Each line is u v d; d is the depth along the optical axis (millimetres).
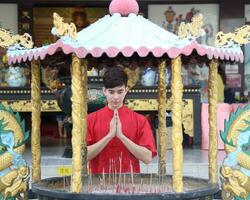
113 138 4594
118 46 3785
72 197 3750
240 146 4395
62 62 4602
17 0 12242
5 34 4387
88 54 3828
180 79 3848
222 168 4410
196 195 3854
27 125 9688
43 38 12898
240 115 4406
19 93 9344
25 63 4613
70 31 3775
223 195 4422
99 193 3854
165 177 4738
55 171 7539
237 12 12312
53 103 9422
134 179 4719
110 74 4387
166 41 3922
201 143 9516
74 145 3828
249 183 4391
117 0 4234
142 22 4113
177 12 12422
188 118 9492
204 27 12430
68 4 12648
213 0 12359
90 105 8414
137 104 9336
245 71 12359
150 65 4844
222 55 4078
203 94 11992
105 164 4641
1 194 4371
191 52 3854
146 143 4512
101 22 4180
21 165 4430
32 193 4723
